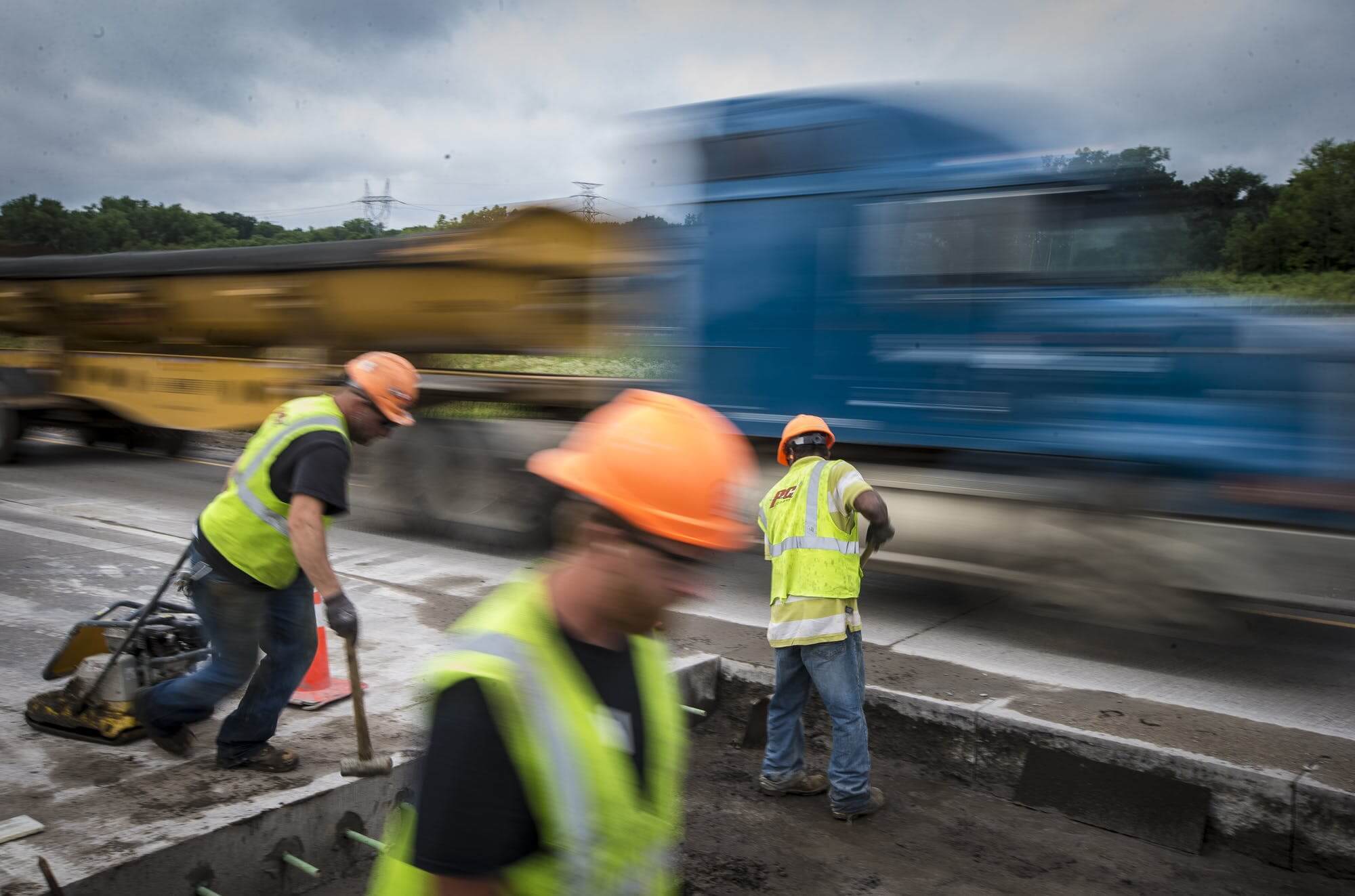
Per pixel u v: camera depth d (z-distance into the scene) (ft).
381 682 16.06
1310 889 12.64
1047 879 12.91
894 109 21.84
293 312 33.01
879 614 22.70
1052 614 20.58
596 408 27.40
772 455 23.77
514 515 27.94
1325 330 18.17
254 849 11.54
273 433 11.80
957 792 15.25
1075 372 20.06
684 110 24.22
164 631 14.44
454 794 4.24
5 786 12.16
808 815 14.46
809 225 22.75
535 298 29.40
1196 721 14.98
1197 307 19.20
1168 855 13.47
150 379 38.68
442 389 29.55
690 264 24.50
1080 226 20.42
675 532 4.64
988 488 21.03
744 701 17.31
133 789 12.12
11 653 17.11
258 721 12.59
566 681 4.57
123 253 37.32
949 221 21.22
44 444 50.85
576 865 4.43
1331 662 19.72
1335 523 18.15
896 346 21.83
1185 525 19.44
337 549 28.14
